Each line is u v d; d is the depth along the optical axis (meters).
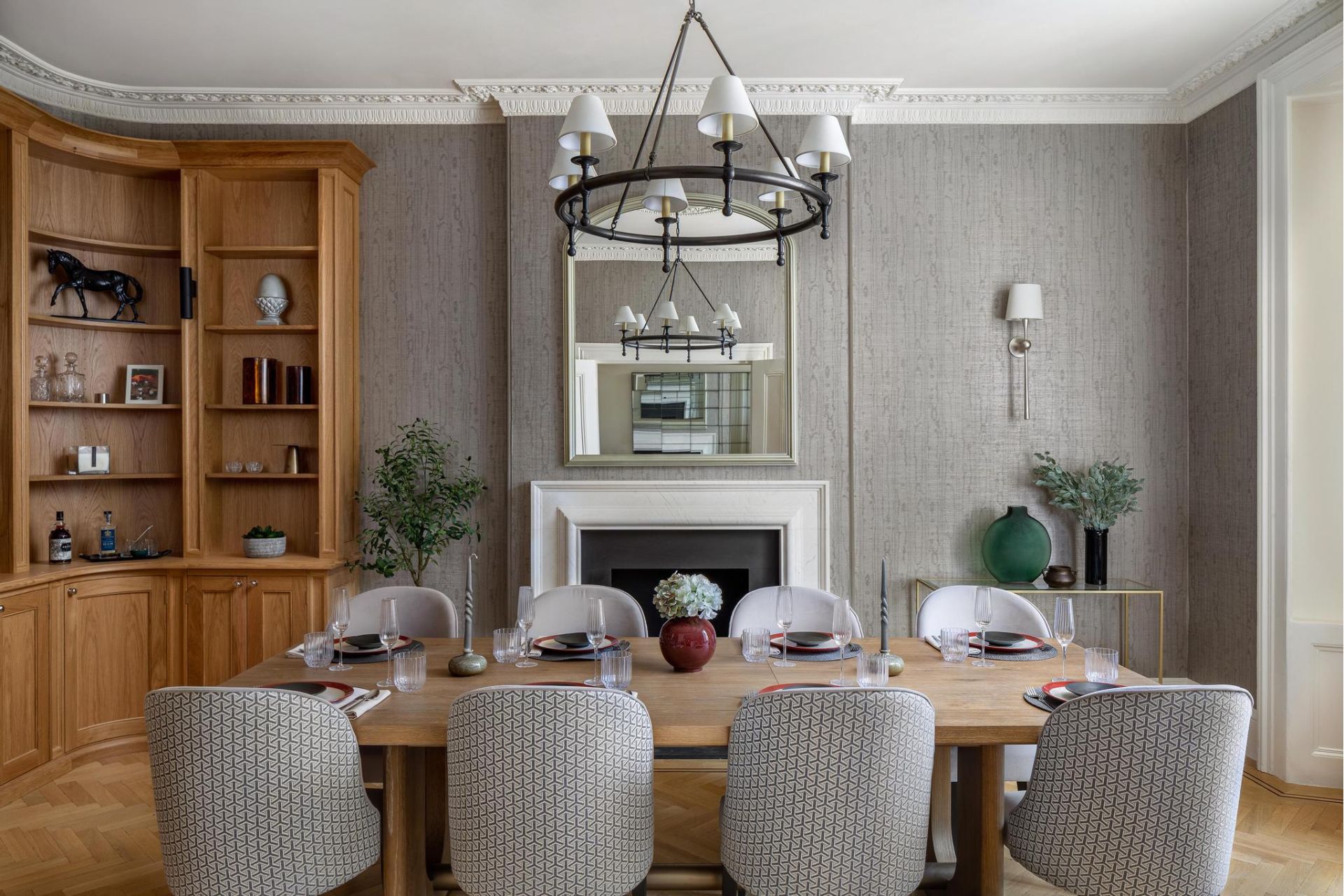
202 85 4.30
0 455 3.70
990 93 4.39
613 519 4.39
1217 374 4.25
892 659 2.61
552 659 2.79
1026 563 4.21
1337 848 3.11
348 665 2.68
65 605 3.82
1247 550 4.01
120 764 3.92
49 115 3.79
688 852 3.03
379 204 4.48
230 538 4.42
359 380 4.47
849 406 4.41
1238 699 1.89
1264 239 3.83
